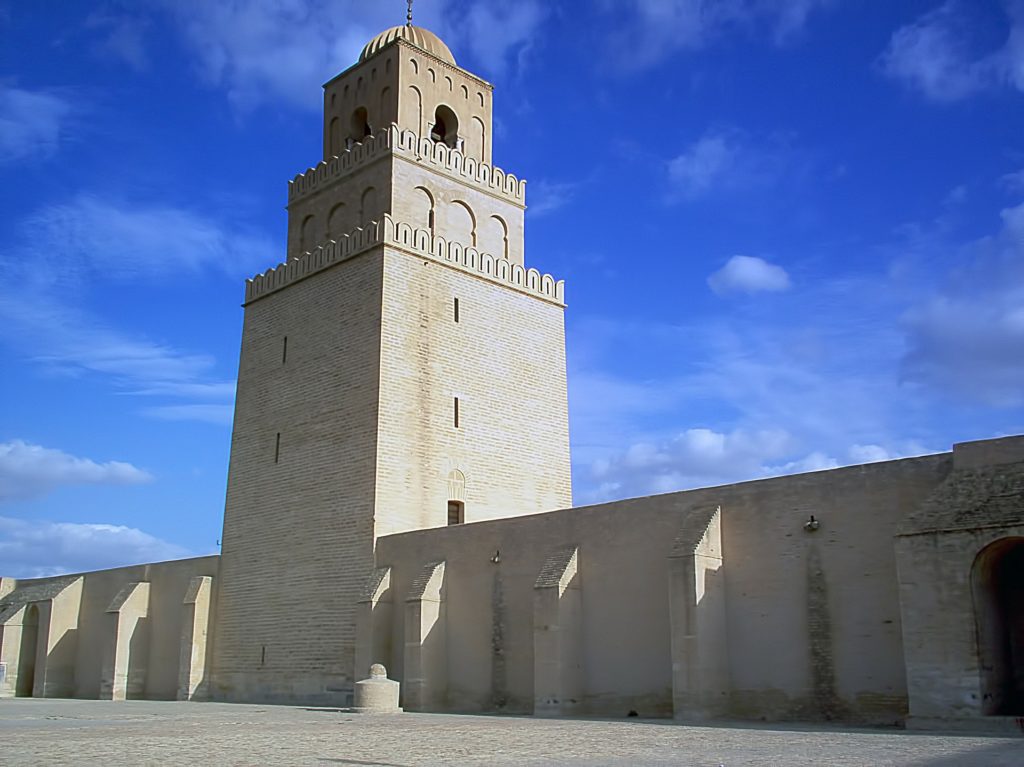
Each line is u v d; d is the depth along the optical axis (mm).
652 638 28156
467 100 45312
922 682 21172
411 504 37250
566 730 22703
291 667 37781
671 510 28469
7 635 50875
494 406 41000
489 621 32562
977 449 22641
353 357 38625
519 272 43406
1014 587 22578
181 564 44469
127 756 17672
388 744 19453
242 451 42625
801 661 25172
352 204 42344
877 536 24391
